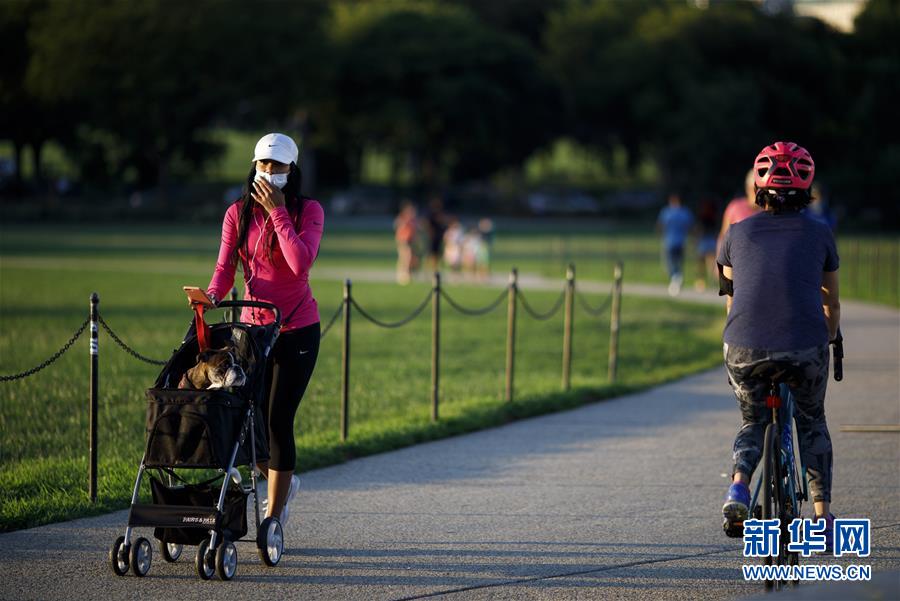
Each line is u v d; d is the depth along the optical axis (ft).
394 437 126.21
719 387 171.01
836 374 78.69
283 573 80.23
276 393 83.25
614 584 78.02
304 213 83.61
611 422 141.38
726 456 121.08
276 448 83.25
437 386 137.28
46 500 97.35
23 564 81.30
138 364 186.19
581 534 90.84
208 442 76.48
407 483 108.17
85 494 99.55
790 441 75.36
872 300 315.17
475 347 216.33
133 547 78.07
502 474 112.16
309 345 83.87
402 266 377.91
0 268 415.23
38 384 163.63
